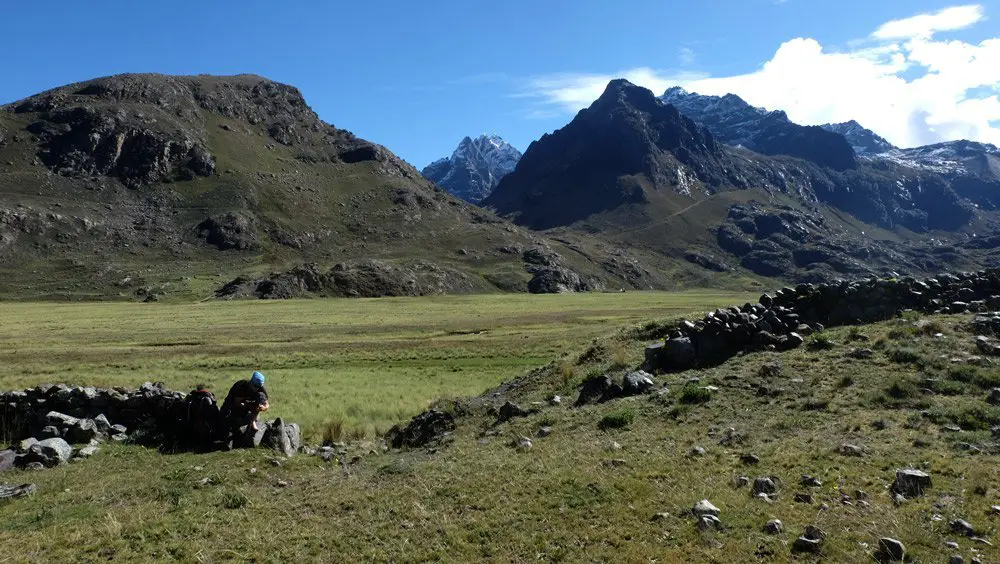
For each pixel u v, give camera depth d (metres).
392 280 183.75
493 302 140.00
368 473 12.23
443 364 42.16
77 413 15.70
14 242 192.62
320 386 32.62
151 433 15.16
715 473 9.85
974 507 7.78
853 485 8.83
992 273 18.86
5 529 9.41
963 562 6.61
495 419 15.83
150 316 97.69
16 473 12.48
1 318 94.75
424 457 13.37
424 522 9.08
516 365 40.16
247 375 37.38
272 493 11.16
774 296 20.03
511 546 8.09
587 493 9.52
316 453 14.72
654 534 8.02
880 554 6.94
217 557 8.29
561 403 15.91
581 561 7.53
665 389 14.80
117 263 193.38
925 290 18.73
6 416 15.64
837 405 12.27
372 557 8.10
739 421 12.26
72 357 47.53
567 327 67.44
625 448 11.56
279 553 8.33
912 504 8.02
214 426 14.63
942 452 9.59
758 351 16.53
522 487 10.04
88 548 8.60
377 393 29.91
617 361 17.83
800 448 10.47
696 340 17.20
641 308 112.44
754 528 7.89
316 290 166.25
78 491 11.31
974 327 15.55
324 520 9.50
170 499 10.78
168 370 40.53
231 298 147.75
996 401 11.24
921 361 13.65
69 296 158.00
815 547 7.19
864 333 16.44
